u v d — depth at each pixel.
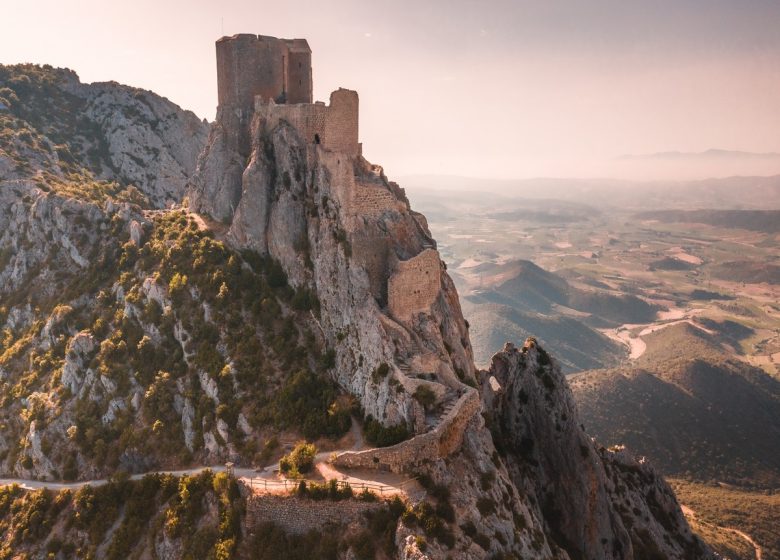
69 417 111.88
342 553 74.88
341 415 94.38
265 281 118.00
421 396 87.56
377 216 105.38
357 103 116.06
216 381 104.88
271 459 91.81
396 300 98.69
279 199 118.25
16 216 156.00
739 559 199.62
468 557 72.94
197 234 131.25
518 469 108.56
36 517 97.50
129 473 102.06
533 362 120.25
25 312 139.25
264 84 133.00
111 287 132.38
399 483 81.25
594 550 107.75
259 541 79.50
